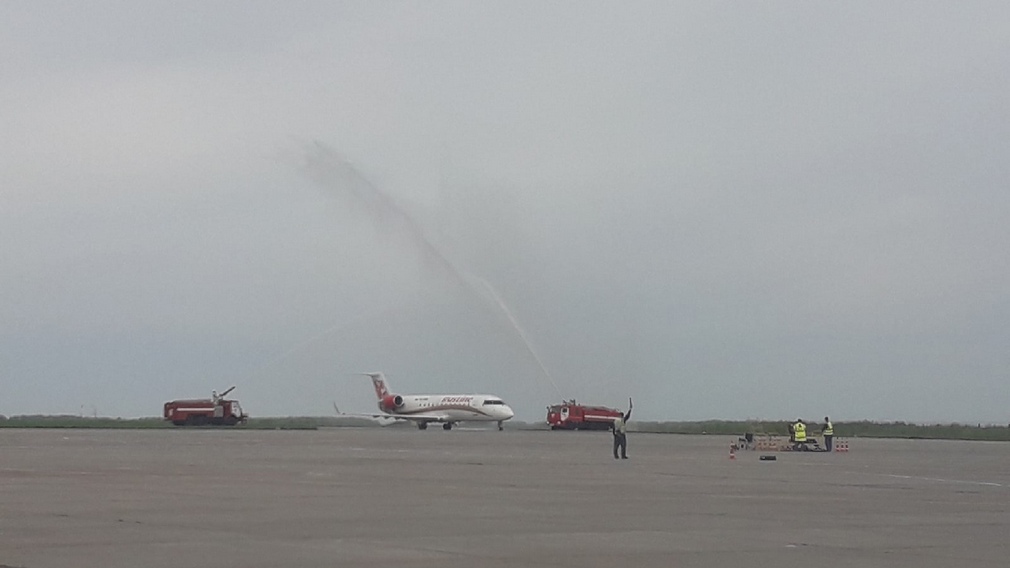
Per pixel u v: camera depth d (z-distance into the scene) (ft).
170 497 111.96
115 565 64.23
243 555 68.85
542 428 643.86
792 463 209.97
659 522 91.40
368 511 98.17
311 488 126.31
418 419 570.87
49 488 124.16
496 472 164.25
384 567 64.28
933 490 135.85
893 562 69.26
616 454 216.54
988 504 114.83
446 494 119.24
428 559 67.77
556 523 89.45
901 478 161.68
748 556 71.05
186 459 200.64
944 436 522.88
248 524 86.58
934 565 68.13
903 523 93.66
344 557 68.33
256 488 125.49
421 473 159.53
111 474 151.74
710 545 76.48
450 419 565.53
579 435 477.77
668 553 72.02
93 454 222.28
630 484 139.33
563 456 230.68
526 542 76.69
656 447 305.94
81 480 138.51
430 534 80.89
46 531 81.00
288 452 239.91
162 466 174.40
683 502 112.06
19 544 73.56
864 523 93.04
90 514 93.71
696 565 66.69
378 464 186.29
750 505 109.40
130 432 479.82
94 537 77.51
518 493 121.60
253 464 182.80
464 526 86.48
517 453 245.65
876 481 152.97
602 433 542.57
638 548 74.33
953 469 193.26
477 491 124.16
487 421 564.30
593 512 99.55
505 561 67.31
